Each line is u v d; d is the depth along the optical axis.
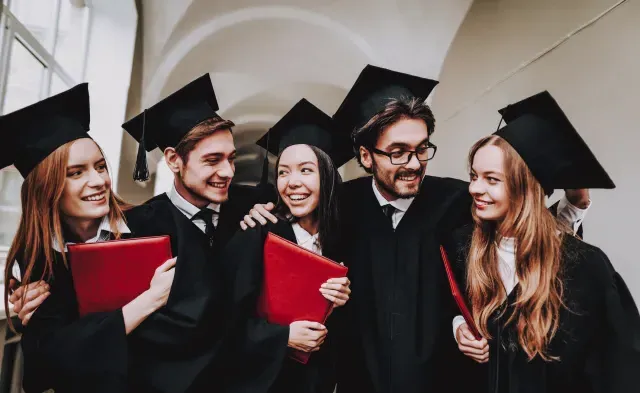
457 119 4.90
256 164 11.41
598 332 1.90
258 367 2.08
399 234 2.29
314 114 2.35
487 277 2.02
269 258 2.12
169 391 2.00
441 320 2.19
